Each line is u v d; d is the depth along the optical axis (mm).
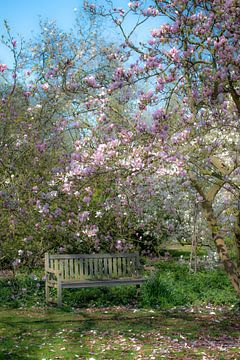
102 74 6938
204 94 6070
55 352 6199
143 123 6238
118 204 9961
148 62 6027
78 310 9156
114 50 7629
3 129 8578
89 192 7820
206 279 10570
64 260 9977
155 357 5930
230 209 7320
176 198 10344
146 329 7508
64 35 9141
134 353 6133
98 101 7320
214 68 5844
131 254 10484
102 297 10031
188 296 9750
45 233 10227
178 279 10977
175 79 6086
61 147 9391
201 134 6211
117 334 7168
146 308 9352
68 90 6832
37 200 8336
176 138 6098
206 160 6312
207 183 8703
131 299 10039
